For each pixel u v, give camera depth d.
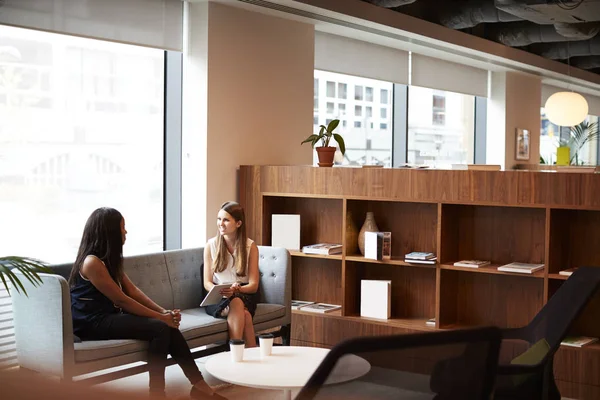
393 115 8.61
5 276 4.16
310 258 5.76
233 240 4.70
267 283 4.99
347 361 1.55
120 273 4.01
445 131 9.48
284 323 4.92
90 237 3.95
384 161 8.48
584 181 4.36
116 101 5.25
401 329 5.07
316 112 7.36
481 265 4.84
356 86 7.93
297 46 6.36
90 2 4.79
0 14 4.25
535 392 3.15
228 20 5.62
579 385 4.48
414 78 8.23
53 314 3.53
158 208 5.63
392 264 5.38
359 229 5.49
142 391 0.30
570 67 10.62
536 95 10.88
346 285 5.32
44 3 4.50
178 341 3.90
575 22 7.21
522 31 8.44
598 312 4.66
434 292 5.27
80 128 4.98
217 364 3.46
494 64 9.23
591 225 4.69
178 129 5.65
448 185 4.83
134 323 3.81
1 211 4.50
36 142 4.69
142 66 5.45
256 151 5.98
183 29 5.52
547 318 3.46
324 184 5.33
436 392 1.59
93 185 5.10
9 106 4.52
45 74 4.73
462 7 7.55
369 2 6.49
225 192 5.69
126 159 5.35
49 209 4.79
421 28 7.09
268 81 6.07
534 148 10.91
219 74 5.57
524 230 4.89
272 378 3.22
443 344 1.56
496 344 1.60
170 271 4.72
